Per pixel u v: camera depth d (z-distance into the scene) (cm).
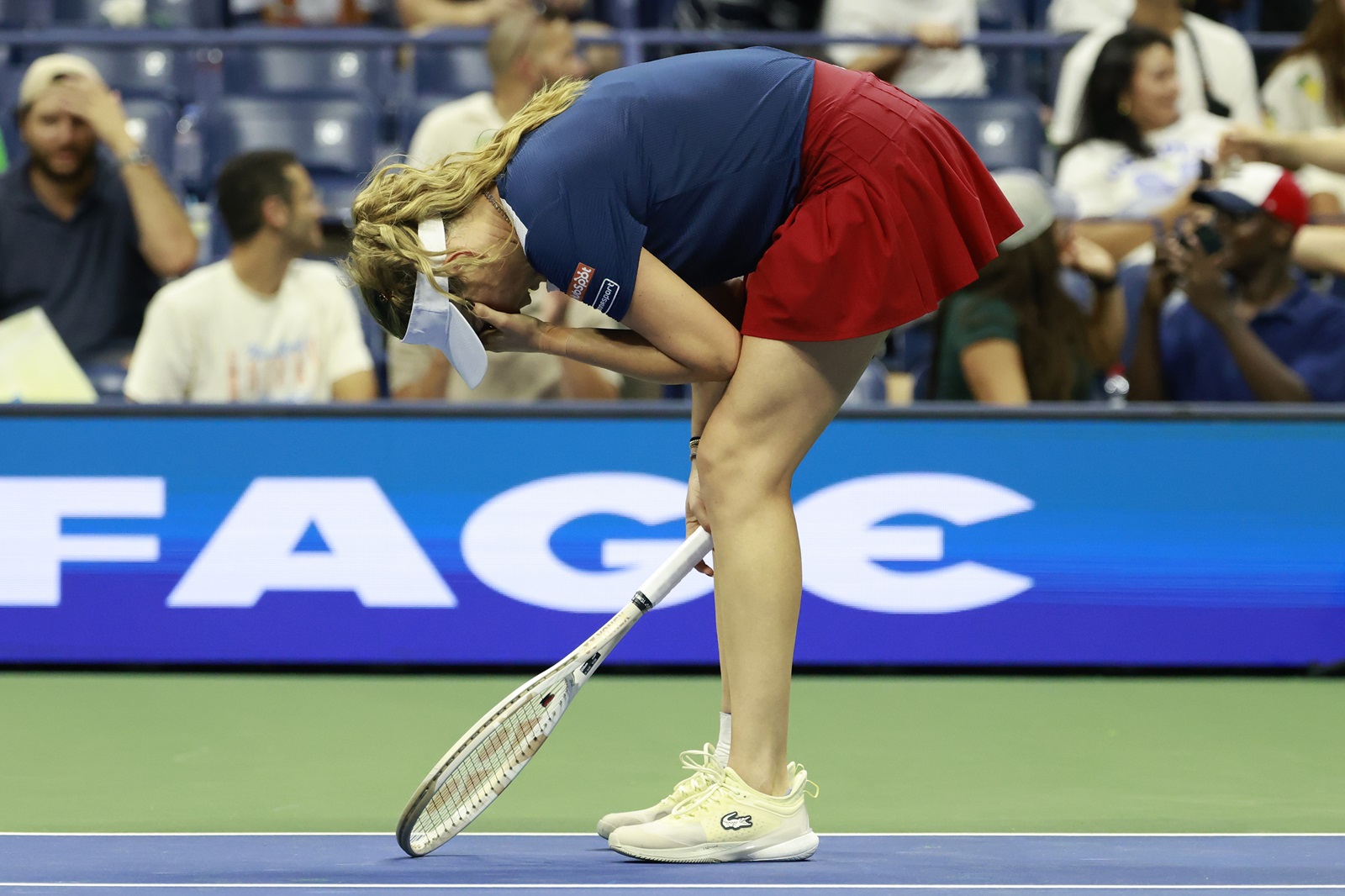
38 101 2083
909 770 1432
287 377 2036
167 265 2139
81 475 1966
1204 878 986
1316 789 1345
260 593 1969
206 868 1018
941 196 1056
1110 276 2069
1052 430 1967
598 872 1006
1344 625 1975
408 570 1967
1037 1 2948
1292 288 2086
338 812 1245
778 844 1050
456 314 1023
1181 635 1969
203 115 2616
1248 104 2402
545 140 1000
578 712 1727
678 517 1958
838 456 1967
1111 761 1474
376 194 1038
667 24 2869
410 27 2692
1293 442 1970
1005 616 1972
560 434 1962
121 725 1647
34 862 1041
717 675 1991
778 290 1032
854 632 1970
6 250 2119
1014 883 967
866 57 2459
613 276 1000
